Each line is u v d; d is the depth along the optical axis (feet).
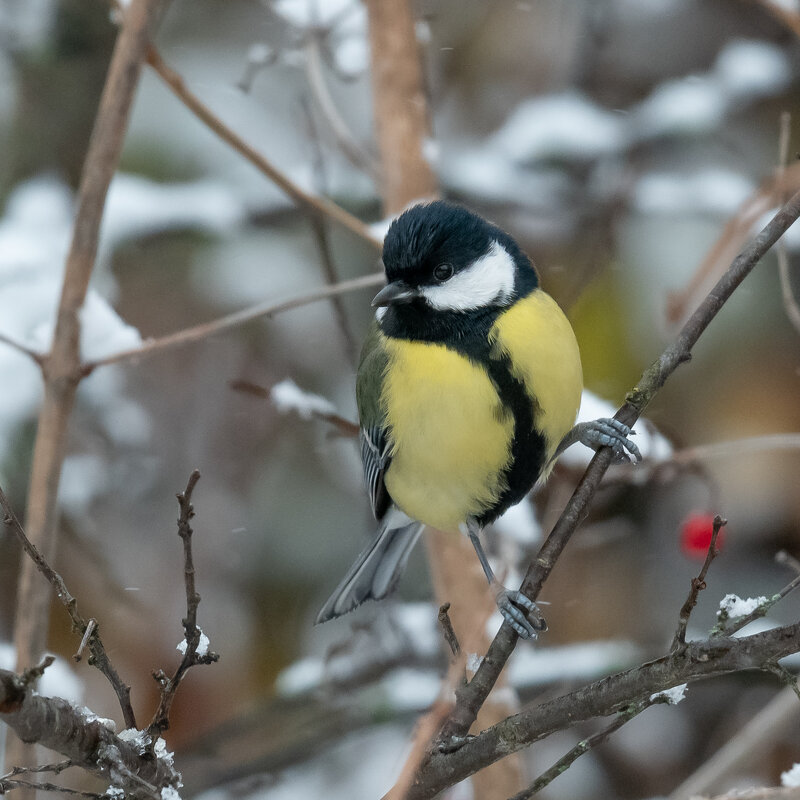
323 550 33.83
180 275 33.91
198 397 33.65
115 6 22.84
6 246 31.12
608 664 28.68
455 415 22.02
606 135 34.50
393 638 29.37
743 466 32.01
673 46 37.32
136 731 14.26
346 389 34.09
